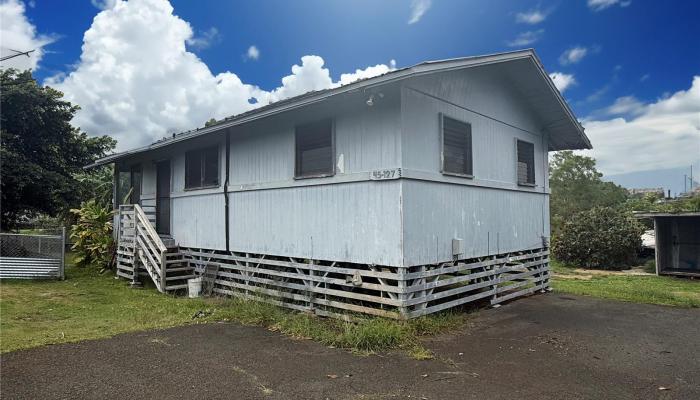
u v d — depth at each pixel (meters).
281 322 6.36
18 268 11.17
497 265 8.08
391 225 6.00
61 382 4.15
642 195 42.22
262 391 3.91
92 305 8.13
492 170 7.97
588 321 6.64
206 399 3.74
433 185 6.52
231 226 8.93
